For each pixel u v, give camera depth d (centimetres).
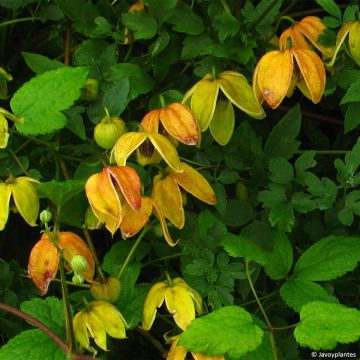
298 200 71
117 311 65
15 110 68
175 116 68
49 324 66
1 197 66
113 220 65
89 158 73
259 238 72
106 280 68
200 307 66
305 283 68
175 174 69
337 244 69
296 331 59
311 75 69
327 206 71
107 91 72
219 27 74
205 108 70
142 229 74
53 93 68
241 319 61
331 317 59
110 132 70
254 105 71
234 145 74
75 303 70
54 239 62
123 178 64
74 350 63
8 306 65
